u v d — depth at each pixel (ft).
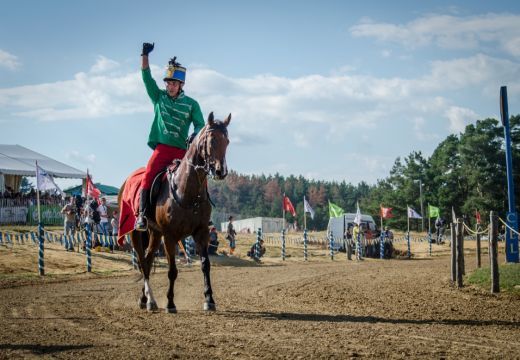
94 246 87.97
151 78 34.14
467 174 251.60
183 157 33.71
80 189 138.51
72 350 21.94
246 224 260.21
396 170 286.66
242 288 49.16
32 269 66.39
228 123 31.68
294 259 109.91
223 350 21.93
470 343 23.72
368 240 127.03
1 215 106.52
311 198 545.85
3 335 25.13
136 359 20.45
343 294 44.34
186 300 40.55
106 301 39.22
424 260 112.06
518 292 43.42
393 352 21.61
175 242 32.50
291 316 31.86
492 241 44.34
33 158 125.39
